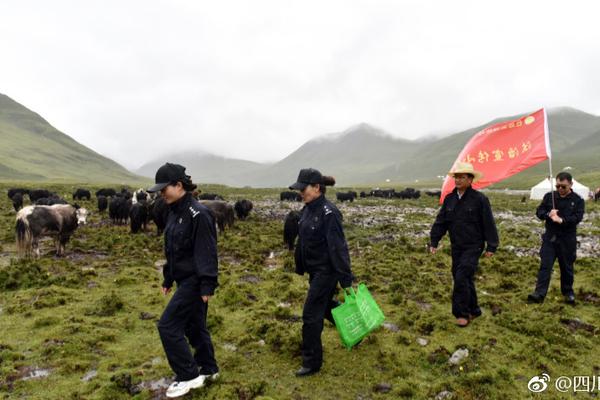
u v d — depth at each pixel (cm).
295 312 841
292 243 1505
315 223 582
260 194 7356
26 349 651
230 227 2112
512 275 1127
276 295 962
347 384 558
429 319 767
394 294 935
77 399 514
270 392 529
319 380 568
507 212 3394
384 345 677
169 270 563
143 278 1090
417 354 640
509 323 754
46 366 600
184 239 512
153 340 700
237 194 7094
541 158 880
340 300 906
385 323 780
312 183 582
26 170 18238
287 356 636
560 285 954
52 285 992
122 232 1923
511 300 905
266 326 736
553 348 651
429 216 2942
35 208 1302
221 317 779
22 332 720
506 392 530
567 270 873
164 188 508
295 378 573
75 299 902
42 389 539
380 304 894
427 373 592
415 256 1403
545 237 891
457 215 755
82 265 1239
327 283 587
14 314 810
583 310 838
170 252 526
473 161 963
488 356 629
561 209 850
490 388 536
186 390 518
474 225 746
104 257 1371
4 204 3569
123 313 827
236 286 999
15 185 7662
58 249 1381
